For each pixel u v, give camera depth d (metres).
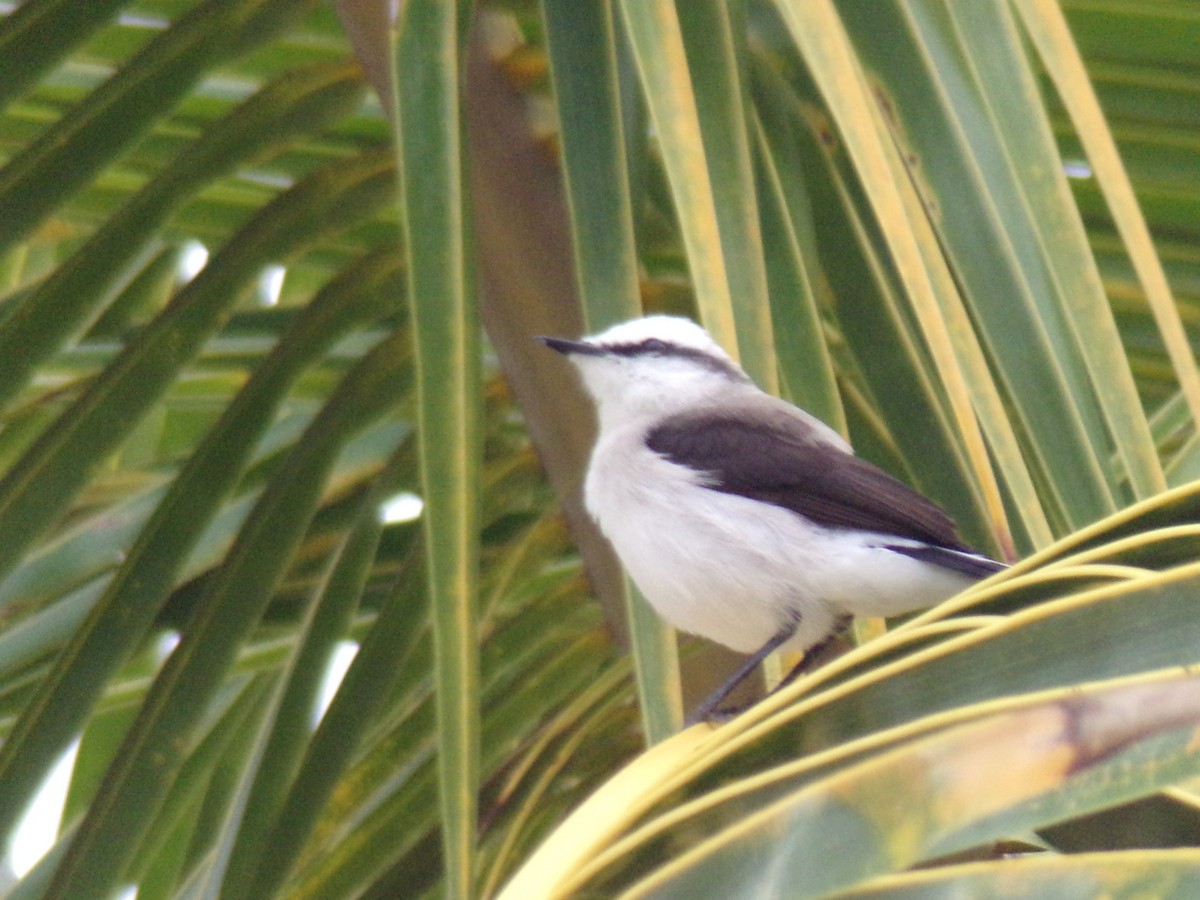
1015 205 4.97
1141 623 3.04
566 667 7.21
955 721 2.90
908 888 2.84
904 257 4.41
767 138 6.15
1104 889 2.69
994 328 4.96
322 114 6.99
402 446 7.03
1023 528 5.92
